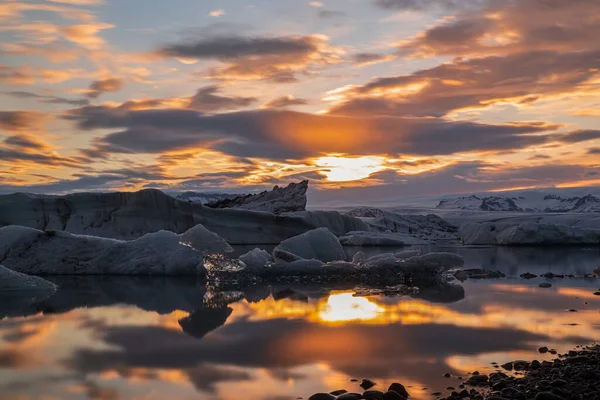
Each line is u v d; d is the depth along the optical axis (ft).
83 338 21.03
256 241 86.22
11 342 20.39
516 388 14.73
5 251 45.09
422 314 25.71
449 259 40.06
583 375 15.43
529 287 35.01
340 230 95.55
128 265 43.29
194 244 44.37
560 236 80.23
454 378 15.94
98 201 78.28
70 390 15.06
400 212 159.53
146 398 14.44
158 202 79.05
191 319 24.91
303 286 37.24
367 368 16.97
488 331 21.81
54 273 43.57
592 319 24.16
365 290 34.88
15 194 76.95
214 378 16.08
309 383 15.61
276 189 108.78
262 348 19.36
